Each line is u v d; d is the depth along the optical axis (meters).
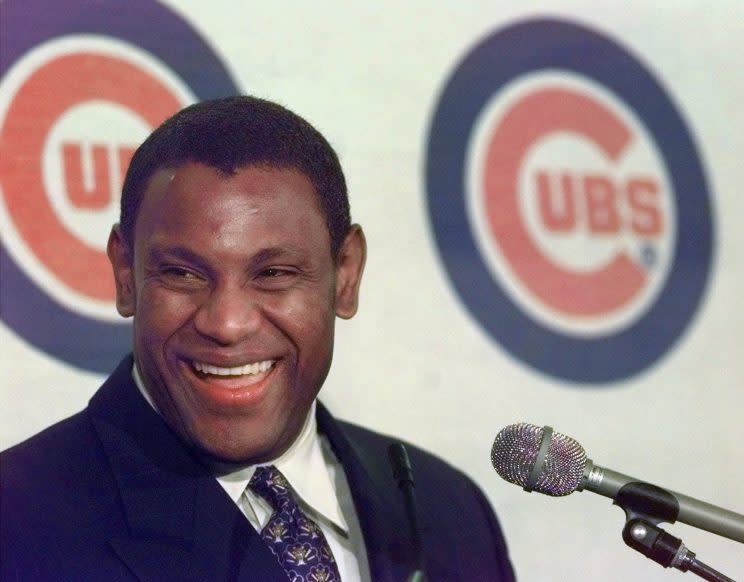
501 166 3.89
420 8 3.86
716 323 4.08
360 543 2.37
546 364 3.82
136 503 2.19
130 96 3.45
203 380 2.12
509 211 3.88
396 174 3.73
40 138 3.32
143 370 2.21
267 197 2.07
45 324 3.25
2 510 2.13
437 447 3.63
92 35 3.43
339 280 2.35
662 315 4.01
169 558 2.14
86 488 2.21
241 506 2.27
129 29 3.47
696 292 4.07
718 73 4.27
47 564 2.09
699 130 4.20
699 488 3.93
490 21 3.96
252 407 2.12
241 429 2.13
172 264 2.06
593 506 3.76
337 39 3.73
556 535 3.70
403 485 2.28
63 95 3.37
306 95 3.66
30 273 3.25
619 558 3.76
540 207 3.92
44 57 3.36
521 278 3.85
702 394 4.00
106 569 2.11
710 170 4.18
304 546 2.21
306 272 2.12
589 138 4.03
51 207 3.31
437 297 3.72
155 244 2.07
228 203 2.05
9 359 3.19
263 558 2.15
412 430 3.61
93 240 3.34
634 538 2.05
